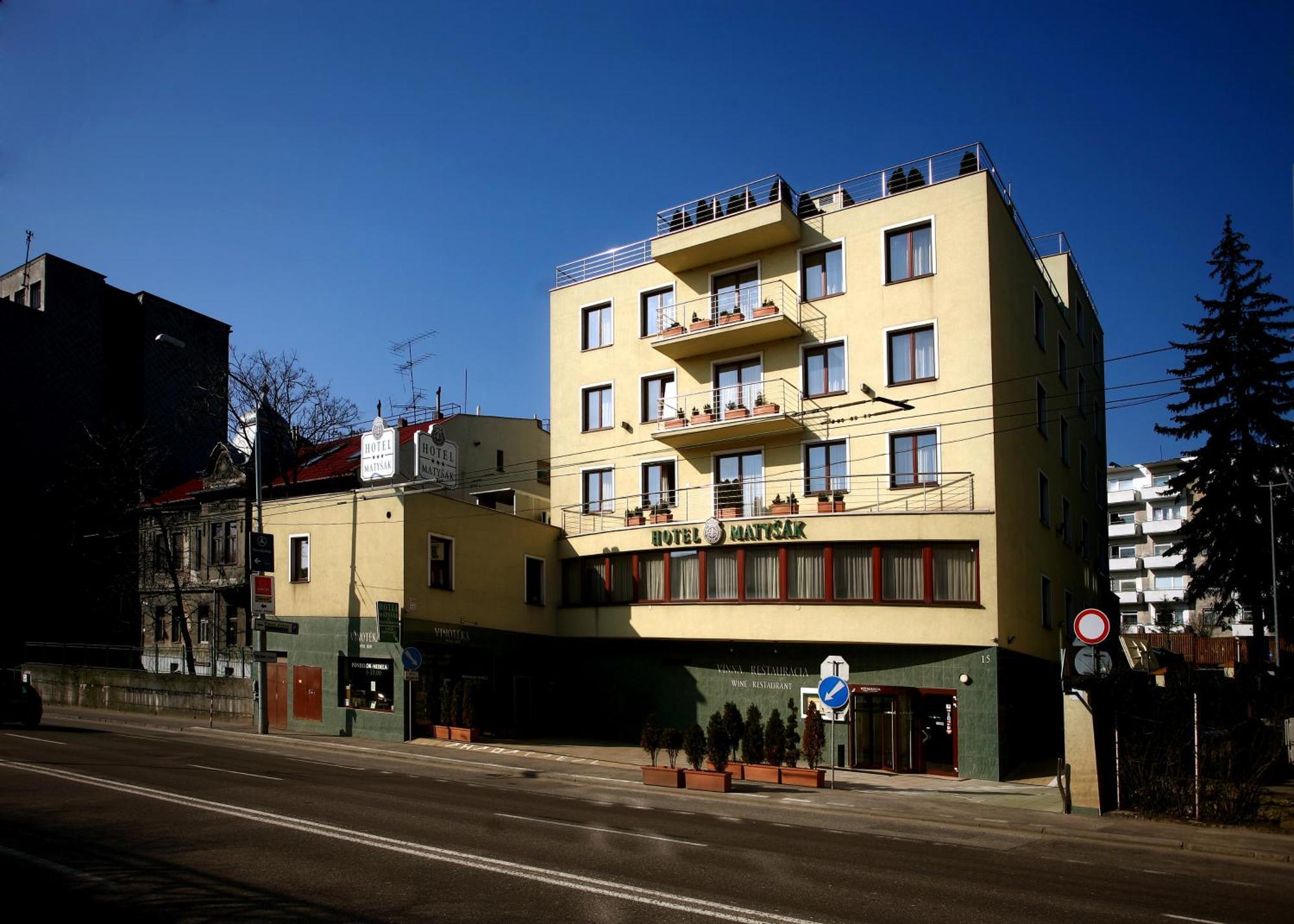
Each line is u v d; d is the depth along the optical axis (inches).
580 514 1375.5
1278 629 1541.6
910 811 756.6
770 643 1161.4
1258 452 1472.7
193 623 1756.9
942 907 409.4
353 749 1069.8
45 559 1930.4
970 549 1057.5
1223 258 1534.2
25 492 1927.9
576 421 1401.3
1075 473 1483.8
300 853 458.3
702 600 1198.9
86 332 2058.3
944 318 1121.4
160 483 2095.2
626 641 1293.1
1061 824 707.4
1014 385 1160.8
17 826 496.4
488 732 1252.5
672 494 1300.4
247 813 558.9
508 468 1785.2
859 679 1099.9
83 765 747.4
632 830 576.4
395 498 1190.3
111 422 1989.4
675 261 1302.9
